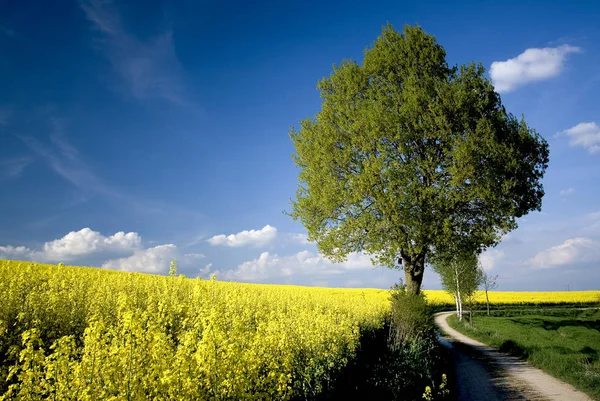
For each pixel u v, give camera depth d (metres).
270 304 19.61
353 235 23.48
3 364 7.83
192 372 4.90
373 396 10.18
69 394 4.39
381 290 60.00
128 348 4.75
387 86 24.58
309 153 25.50
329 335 10.44
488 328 33.19
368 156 23.12
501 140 22.23
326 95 26.72
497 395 13.51
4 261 24.64
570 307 59.53
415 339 16.73
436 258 24.39
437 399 12.02
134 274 20.05
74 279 14.71
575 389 14.41
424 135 22.22
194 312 11.12
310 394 7.79
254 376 5.66
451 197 21.62
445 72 25.30
